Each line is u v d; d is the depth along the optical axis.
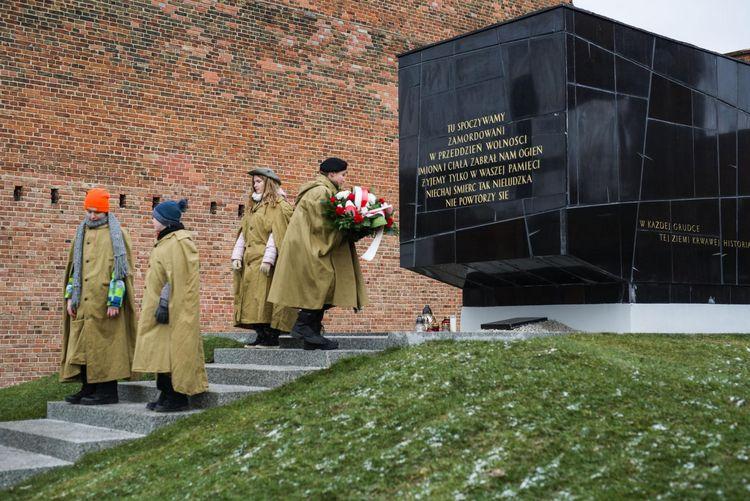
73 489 6.49
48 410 9.42
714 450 5.37
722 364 8.27
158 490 6.07
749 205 11.40
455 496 5.10
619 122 10.25
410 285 18.92
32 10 14.38
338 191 9.27
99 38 15.02
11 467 7.31
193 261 8.27
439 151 10.97
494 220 10.34
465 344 8.24
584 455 5.48
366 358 8.43
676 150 10.73
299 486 5.68
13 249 13.97
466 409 6.43
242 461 6.30
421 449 5.87
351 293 9.04
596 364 7.32
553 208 9.83
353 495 5.42
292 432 6.68
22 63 14.23
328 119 17.80
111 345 8.96
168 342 8.12
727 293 11.08
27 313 14.02
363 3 18.52
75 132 14.67
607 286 10.27
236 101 16.55
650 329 10.19
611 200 10.08
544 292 10.86
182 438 7.28
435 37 19.61
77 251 8.99
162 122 15.62
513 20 10.33
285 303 8.91
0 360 13.73
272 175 10.58
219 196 16.22
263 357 9.62
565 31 9.92
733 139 11.31
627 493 4.86
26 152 14.18
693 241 10.77
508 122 10.30
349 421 6.61
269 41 17.06
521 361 7.44
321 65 17.77
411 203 11.21
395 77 18.89
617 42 10.34
